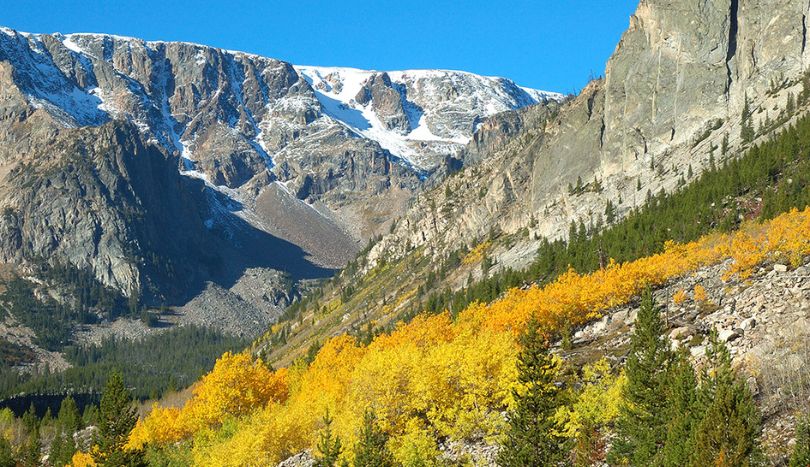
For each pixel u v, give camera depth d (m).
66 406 174.62
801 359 52.19
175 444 109.44
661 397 51.19
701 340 64.56
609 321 81.81
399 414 69.00
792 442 44.78
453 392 66.75
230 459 84.50
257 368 114.56
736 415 42.09
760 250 79.81
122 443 89.94
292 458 79.62
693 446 43.41
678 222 142.88
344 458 64.25
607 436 55.56
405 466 59.94
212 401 108.19
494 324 90.00
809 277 68.12
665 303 79.56
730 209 133.50
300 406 87.38
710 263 87.06
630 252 140.25
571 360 72.88
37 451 137.38
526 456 54.28
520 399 56.03
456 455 61.50
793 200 120.38
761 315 64.44
